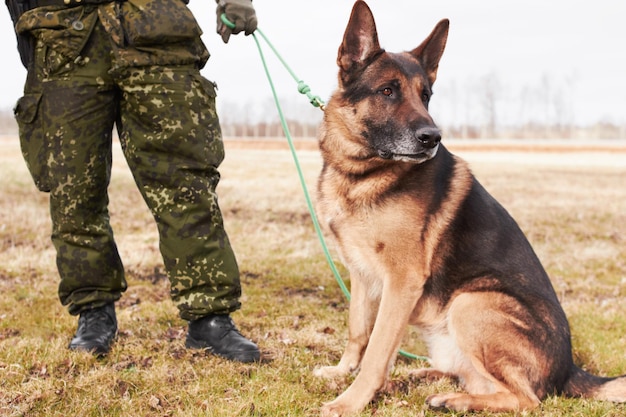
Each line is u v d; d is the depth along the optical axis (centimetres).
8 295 521
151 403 306
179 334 415
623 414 314
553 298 352
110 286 373
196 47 344
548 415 303
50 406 301
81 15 323
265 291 567
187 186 339
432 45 383
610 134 9256
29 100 337
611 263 777
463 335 333
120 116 354
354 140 350
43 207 993
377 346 323
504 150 4984
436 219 340
